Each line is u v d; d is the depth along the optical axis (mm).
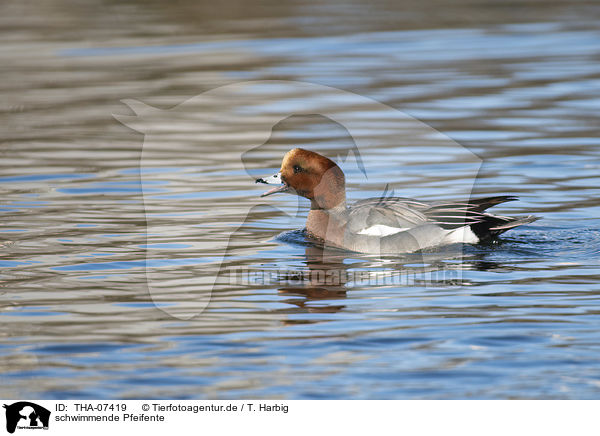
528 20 31359
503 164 15727
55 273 10469
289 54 26109
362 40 28188
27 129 19125
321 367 7828
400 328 8656
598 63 24203
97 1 36469
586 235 12164
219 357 8055
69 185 14891
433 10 33938
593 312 8977
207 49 27047
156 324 8859
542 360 7840
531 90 21344
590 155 16172
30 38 29609
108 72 24328
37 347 8305
